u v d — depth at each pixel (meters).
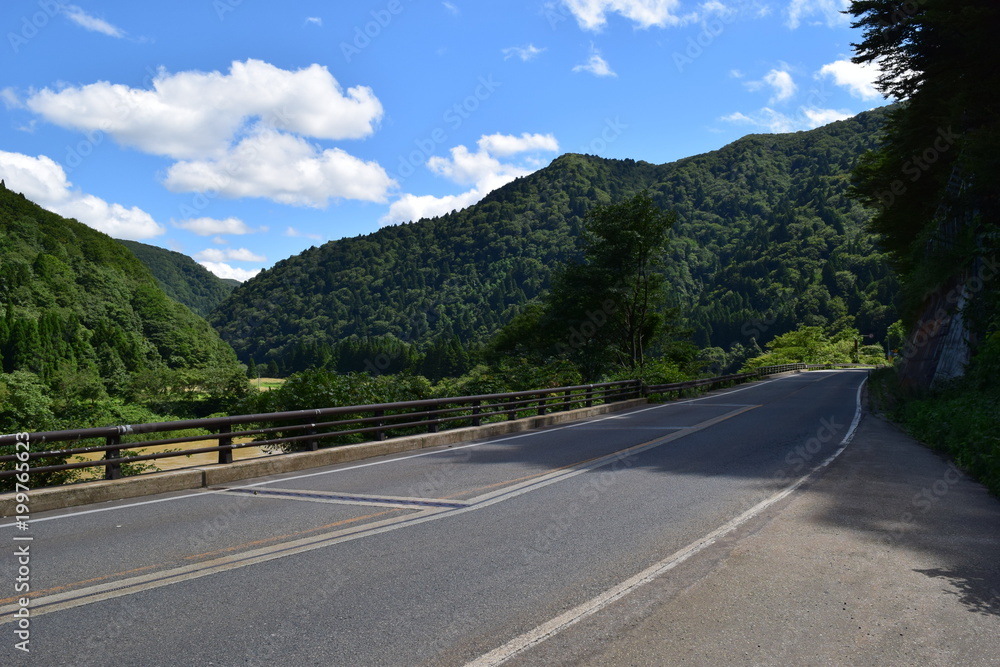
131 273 181.38
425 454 12.92
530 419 18.53
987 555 5.75
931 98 24.55
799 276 176.12
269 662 3.68
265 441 10.68
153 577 5.16
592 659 3.71
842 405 26.31
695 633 4.06
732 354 153.38
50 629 4.13
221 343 171.00
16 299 127.50
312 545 6.10
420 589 4.89
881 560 5.59
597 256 49.72
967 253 21.14
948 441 12.30
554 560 5.62
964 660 3.70
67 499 7.93
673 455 12.33
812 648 3.85
